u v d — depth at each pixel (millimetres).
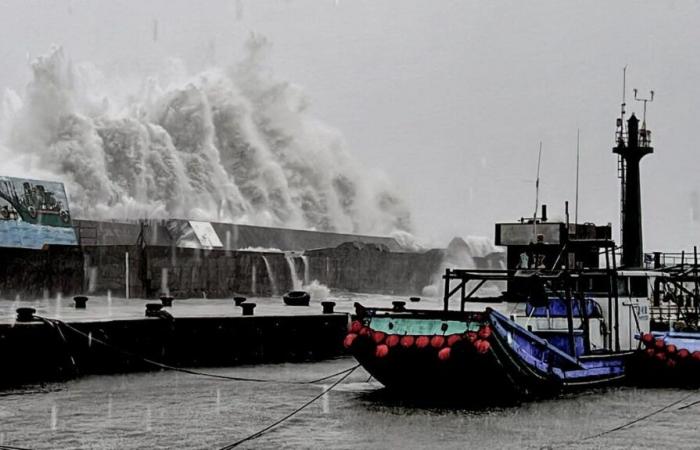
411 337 20906
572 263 28469
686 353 25156
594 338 25516
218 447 17141
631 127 40438
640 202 40406
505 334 20797
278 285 50094
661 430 19125
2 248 38781
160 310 27172
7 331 23109
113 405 21047
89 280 41219
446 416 20031
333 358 31125
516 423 19469
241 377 25844
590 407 21469
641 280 27172
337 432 18406
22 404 20969
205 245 52969
